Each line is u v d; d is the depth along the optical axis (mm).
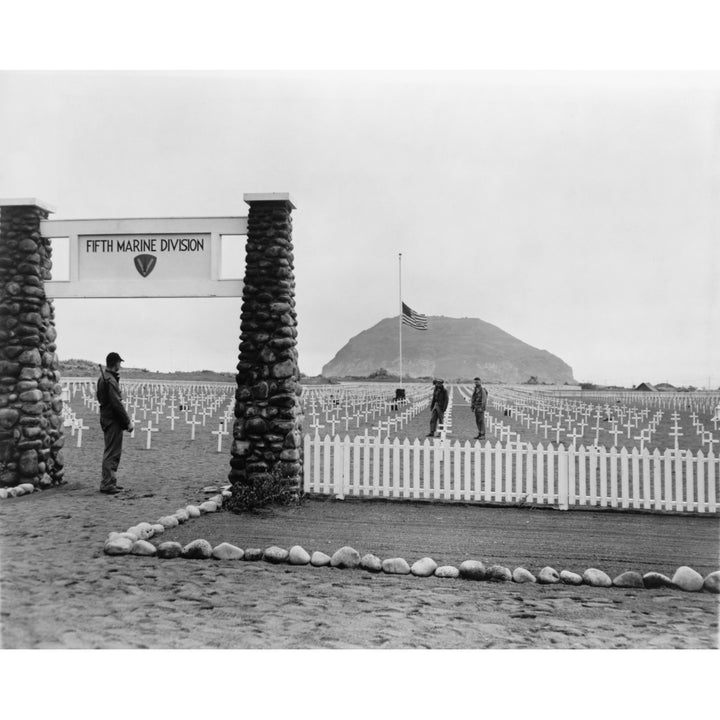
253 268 10414
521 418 28531
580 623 5883
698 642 5555
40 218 11258
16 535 8086
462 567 6957
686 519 9805
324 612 5941
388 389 55281
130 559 7207
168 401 31375
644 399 30875
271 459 10242
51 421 11648
